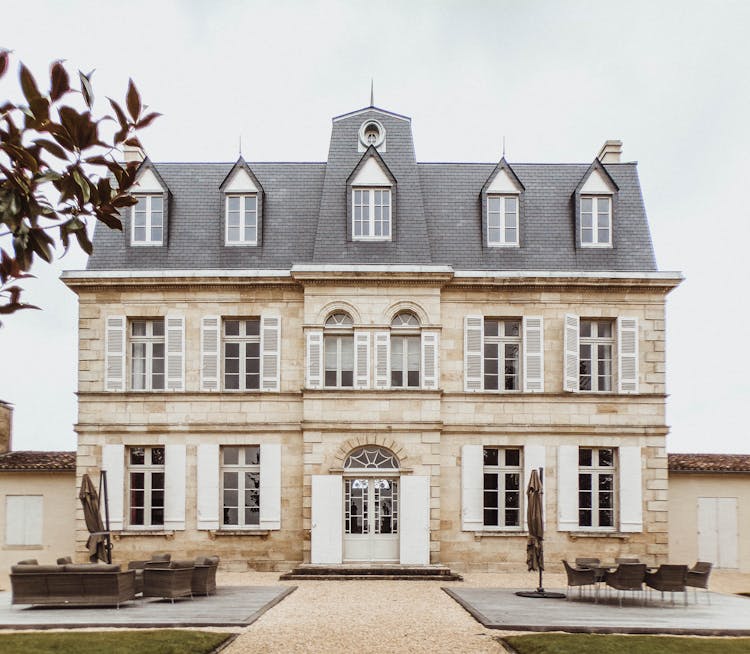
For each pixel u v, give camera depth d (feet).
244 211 84.43
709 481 83.97
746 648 40.68
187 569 56.39
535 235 84.58
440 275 78.79
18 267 14.93
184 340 80.28
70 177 14.52
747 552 83.25
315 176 87.92
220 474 79.61
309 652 39.86
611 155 92.17
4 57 12.88
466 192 86.63
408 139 86.12
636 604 57.62
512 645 41.34
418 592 63.87
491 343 82.02
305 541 76.89
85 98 13.85
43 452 89.30
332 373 79.82
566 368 79.46
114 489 78.38
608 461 80.64
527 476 78.84
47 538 82.12
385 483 78.02
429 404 77.87
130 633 42.83
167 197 84.28
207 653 39.24
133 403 79.56
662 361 80.59
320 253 80.74
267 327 80.38
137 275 80.12
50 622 46.73
